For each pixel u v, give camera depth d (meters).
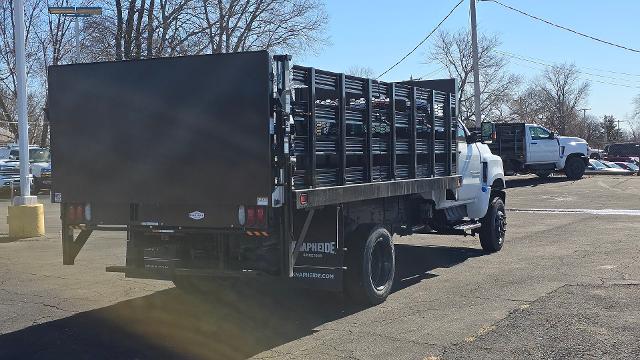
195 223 6.49
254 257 6.54
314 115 6.52
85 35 31.06
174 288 8.64
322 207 6.84
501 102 62.88
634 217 15.88
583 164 30.47
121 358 5.75
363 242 7.29
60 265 10.29
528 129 29.38
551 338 5.96
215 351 5.91
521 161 29.25
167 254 6.83
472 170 10.68
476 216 10.88
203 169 6.41
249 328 6.66
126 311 7.44
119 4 29.70
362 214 7.72
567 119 94.25
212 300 7.96
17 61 13.48
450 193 9.82
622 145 55.50
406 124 8.32
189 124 6.45
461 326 6.47
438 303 7.49
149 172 6.67
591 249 11.07
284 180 6.17
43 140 42.25
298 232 6.54
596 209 18.08
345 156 7.05
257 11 31.97
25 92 13.56
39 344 6.20
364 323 6.73
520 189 25.64
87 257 11.02
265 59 6.11
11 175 27.70
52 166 7.10
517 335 6.09
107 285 8.83
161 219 6.66
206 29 30.28
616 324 6.38
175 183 6.55
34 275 9.51
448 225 10.30
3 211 20.64
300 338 6.25
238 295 8.14
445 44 59.50
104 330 6.66
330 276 7.01
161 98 6.58
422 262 10.36
